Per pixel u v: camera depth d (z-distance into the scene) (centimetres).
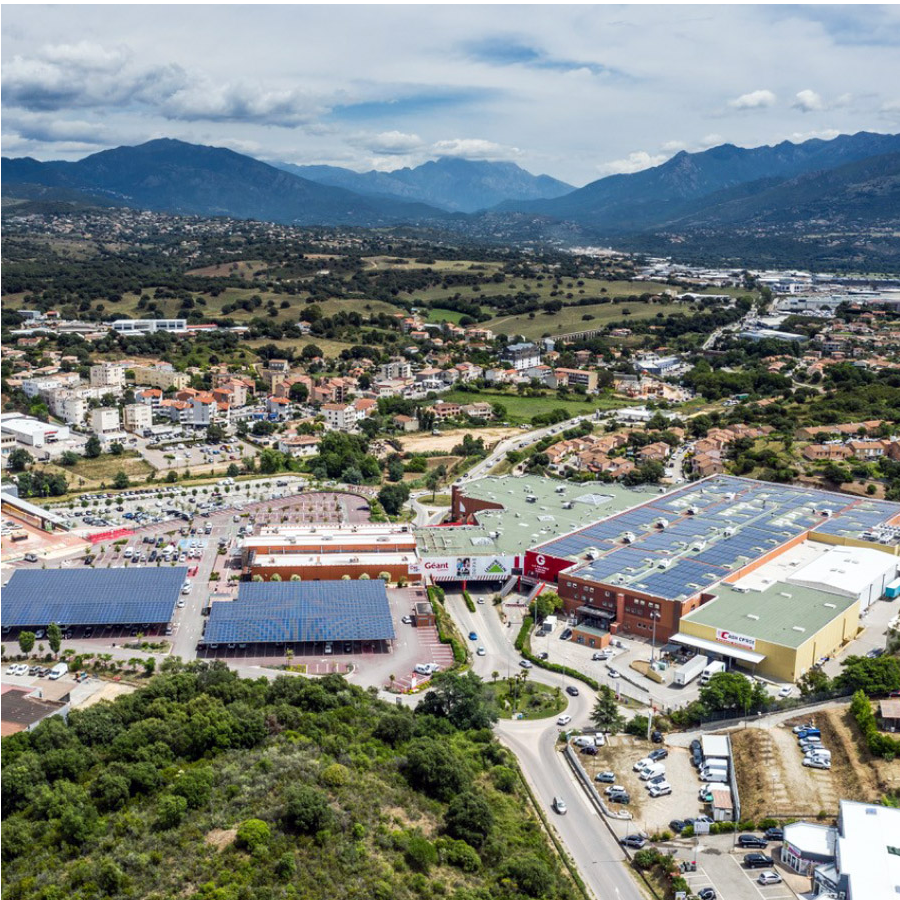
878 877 13288
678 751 18075
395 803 14350
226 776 14050
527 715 19562
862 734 17450
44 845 12525
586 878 14338
